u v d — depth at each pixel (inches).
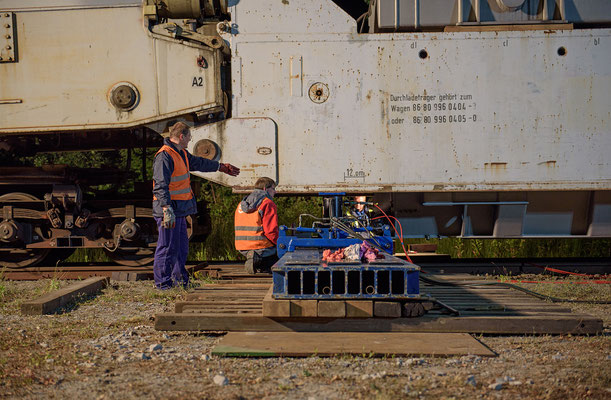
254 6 269.1
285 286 160.4
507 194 275.4
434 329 165.9
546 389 120.6
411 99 267.6
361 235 217.3
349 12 319.3
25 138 320.5
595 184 266.5
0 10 269.0
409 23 267.9
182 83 268.7
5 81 271.3
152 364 141.8
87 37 269.3
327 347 149.9
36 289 254.5
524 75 266.7
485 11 267.1
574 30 265.6
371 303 160.9
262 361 143.3
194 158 259.0
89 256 369.4
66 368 138.9
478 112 267.0
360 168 268.8
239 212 261.3
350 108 268.8
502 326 166.4
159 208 245.9
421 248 343.0
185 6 270.7
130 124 270.2
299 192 271.3
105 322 192.5
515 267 303.0
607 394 117.3
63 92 270.5
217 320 169.3
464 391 119.6
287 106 269.3
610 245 387.9
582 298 235.0
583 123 266.7
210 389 121.9
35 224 301.0
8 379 129.4
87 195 312.5
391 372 132.9
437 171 267.6
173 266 255.1
